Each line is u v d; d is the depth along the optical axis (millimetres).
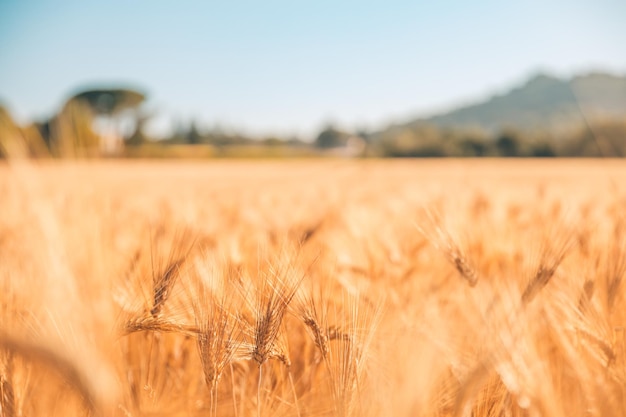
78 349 1287
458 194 5629
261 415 2014
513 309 1720
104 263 2150
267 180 19688
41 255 1983
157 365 2277
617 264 2146
